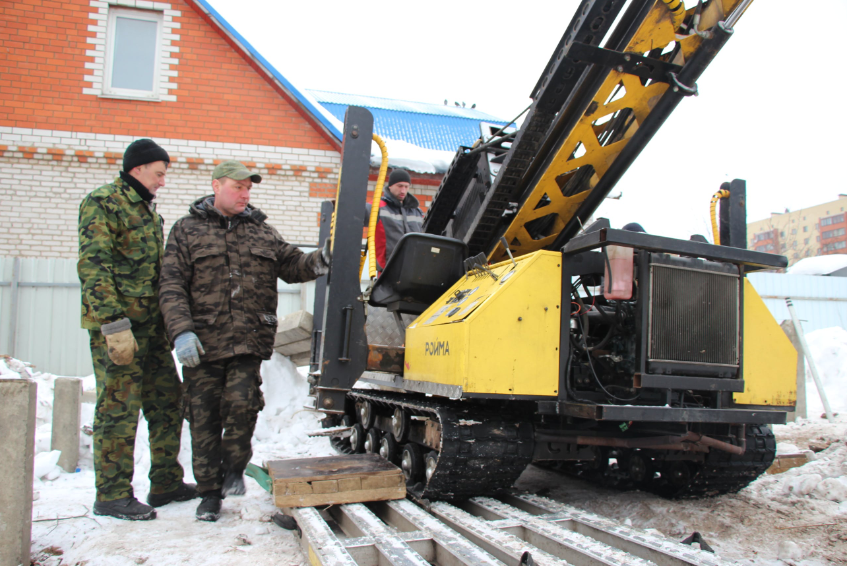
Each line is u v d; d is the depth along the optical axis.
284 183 9.48
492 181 4.42
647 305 2.92
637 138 3.76
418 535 2.37
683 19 3.27
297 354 6.89
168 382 3.30
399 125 13.60
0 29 8.92
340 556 2.07
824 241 63.25
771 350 3.42
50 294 8.41
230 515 3.08
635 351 2.96
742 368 3.10
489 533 2.45
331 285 3.17
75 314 8.46
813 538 2.92
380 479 2.97
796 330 6.30
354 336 3.19
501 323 2.90
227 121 9.39
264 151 9.44
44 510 3.07
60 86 8.98
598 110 3.53
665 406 2.93
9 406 2.31
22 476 2.30
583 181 4.19
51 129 8.88
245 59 9.51
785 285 13.55
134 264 3.08
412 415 3.77
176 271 2.99
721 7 3.22
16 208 8.72
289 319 6.05
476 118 14.84
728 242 3.94
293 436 5.68
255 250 3.18
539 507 2.98
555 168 3.80
